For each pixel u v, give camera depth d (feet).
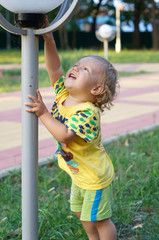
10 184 12.39
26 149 6.97
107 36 34.30
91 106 7.18
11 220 9.75
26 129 6.93
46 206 10.05
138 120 21.59
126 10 126.00
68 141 6.93
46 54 7.81
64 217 9.77
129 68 53.52
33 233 7.23
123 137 17.21
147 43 135.74
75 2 6.32
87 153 7.39
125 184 11.43
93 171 7.44
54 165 13.91
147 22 140.26
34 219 7.20
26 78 6.80
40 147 16.44
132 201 10.65
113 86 7.45
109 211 7.73
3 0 6.43
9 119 21.81
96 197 7.55
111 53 78.38
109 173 7.70
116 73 7.55
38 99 6.90
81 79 7.14
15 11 6.60
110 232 7.87
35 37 6.79
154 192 11.23
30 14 6.57
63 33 105.40
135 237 9.25
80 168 7.49
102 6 122.01
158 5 117.80
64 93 7.84
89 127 6.95
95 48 110.83
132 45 128.98
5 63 59.36
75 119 6.92
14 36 7.20
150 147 15.96
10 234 9.30
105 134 18.34
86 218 7.66
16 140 17.54
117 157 14.19
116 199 10.59
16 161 14.48
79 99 7.37
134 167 13.47
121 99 28.68
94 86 7.23
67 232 9.02
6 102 27.53
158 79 41.37
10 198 11.03
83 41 122.31
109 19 131.44
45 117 6.87
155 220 9.63
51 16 7.34
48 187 11.75
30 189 7.07
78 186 7.72
